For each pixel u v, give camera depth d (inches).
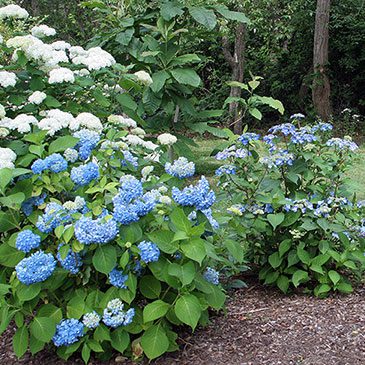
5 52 136.9
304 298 128.9
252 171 133.4
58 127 109.7
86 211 94.7
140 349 95.8
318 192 134.6
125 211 90.4
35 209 101.8
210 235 106.0
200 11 178.9
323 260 127.1
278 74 560.7
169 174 103.5
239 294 133.0
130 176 99.3
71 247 92.0
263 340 104.7
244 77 569.3
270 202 127.2
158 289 96.3
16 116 121.3
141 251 90.5
